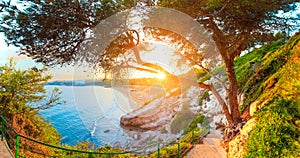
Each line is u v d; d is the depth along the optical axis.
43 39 3.99
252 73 9.38
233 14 5.17
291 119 3.51
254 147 3.97
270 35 6.35
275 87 5.33
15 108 6.18
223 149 6.38
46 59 4.27
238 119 6.62
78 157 5.64
